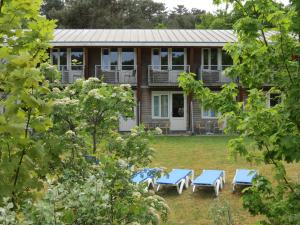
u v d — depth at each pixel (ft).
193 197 34.91
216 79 79.46
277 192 15.67
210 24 108.27
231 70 15.96
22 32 11.11
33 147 10.79
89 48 80.84
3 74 9.92
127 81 80.07
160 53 81.61
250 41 14.94
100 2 178.81
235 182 35.68
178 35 84.69
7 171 10.12
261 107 15.33
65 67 80.28
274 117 13.70
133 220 14.39
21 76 9.89
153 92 81.92
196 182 35.24
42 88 10.94
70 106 17.46
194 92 17.66
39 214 9.07
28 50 11.34
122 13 186.50
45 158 11.91
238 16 15.81
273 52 14.56
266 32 15.81
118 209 13.50
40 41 11.43
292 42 14.29
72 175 15.37
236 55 15.33
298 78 13.43
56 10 176.45
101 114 18.78
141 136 17.85
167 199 34.40
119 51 81.46
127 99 18.81
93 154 17.95
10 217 8.17
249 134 14.60
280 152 13.65
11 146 10.41
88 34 84.58
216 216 22.03
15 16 10.66
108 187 14.21
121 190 15.51
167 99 81.87
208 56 81.46
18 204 10.79
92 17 168.14
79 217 10.23
